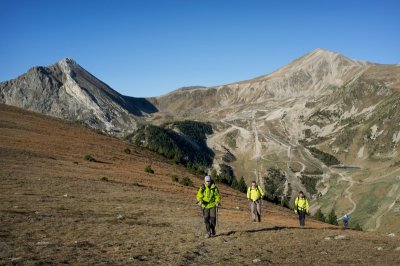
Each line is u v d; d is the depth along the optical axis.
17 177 34.00
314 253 15.12
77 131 87.69
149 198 34.59
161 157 94.88
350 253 15.17
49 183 33.56
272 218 36.16
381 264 13.02
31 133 70.50
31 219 18.75
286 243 17.36
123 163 65.56
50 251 13.02
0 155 45.44
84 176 42.88
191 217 26.16
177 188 50.31
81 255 12.82
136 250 14.31
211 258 13.78
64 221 19.36
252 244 16.88
